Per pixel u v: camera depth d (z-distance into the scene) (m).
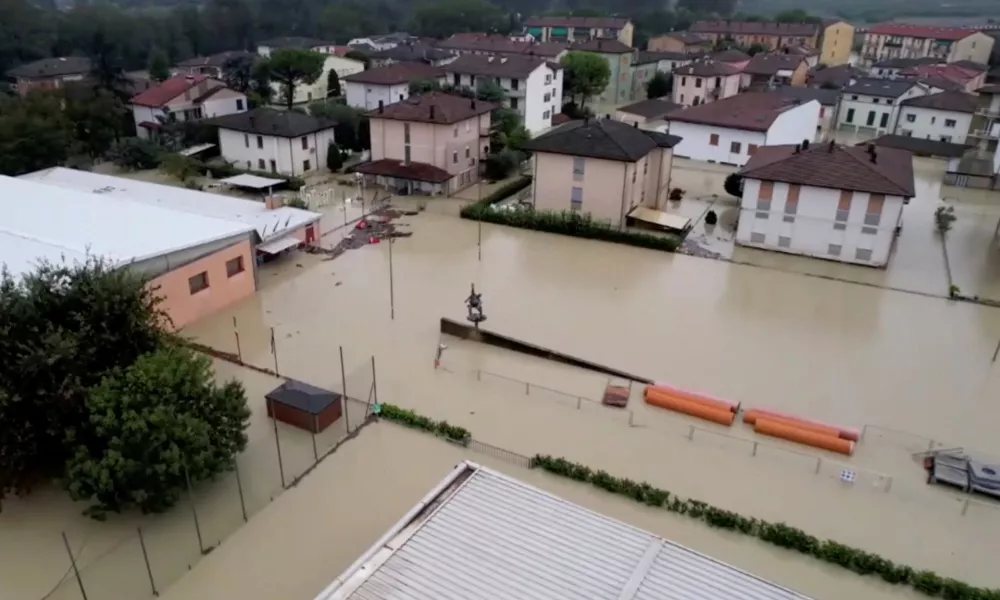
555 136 47.34
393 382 28.64
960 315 35.47
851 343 32.50
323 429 25.61
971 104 71.69
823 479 23.75
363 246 43.00
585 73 86.00
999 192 56.84
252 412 26.11
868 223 40.12
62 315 22.44
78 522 21.28
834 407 27.55
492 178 57.00
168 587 19.16
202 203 44.31
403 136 53.34
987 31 125.94
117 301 22.86
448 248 42.94
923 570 19.97
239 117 59.38
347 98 80.44
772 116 63.28
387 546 16.06
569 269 40.22
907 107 74.62
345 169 59.72
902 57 131.25
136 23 122.75
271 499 22.34
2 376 20.25
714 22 149.75
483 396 27.88
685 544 20.86
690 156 66.25
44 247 31.58
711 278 39.34
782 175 41.19
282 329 32.72
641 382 28.98
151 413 20.19
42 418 21.09
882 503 22.70
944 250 43.88
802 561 20.31
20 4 109.62
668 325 33.84
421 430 25.67
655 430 26.11
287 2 162.62
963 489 23.20
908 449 25.23
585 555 15.73
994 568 20.20
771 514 22.12
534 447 24.95
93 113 61.00
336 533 21.00
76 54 111.38
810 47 129.62
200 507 22.00
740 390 28.55
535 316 34.41
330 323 33.34
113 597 18.81
